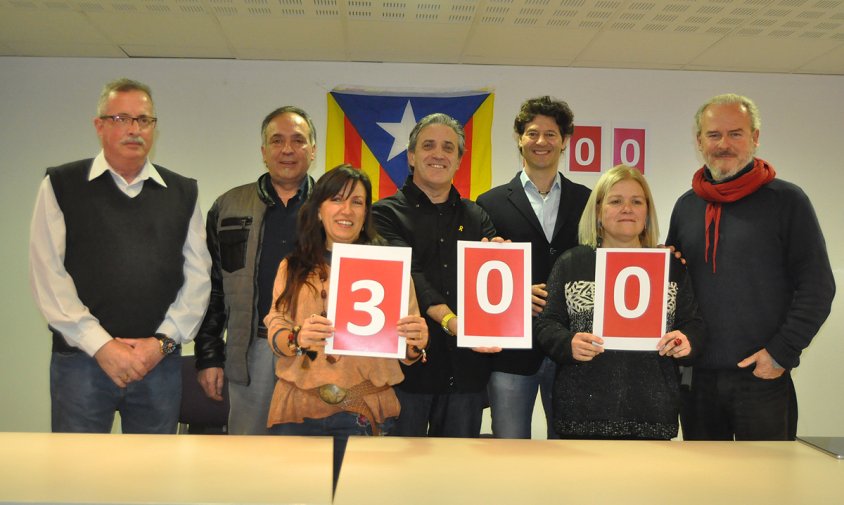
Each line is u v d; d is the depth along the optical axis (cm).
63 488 116
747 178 237
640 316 198
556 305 217
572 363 204
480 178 431
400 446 155
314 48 408
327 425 184
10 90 423
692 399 246
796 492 122
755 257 235
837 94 452
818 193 451
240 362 251
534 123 276
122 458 137
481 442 161
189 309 234
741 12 351
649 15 355
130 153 226
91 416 222
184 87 427
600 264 201
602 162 441
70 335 216
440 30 378
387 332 176
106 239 224
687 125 446
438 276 238
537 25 369
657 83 444
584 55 416
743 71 445
